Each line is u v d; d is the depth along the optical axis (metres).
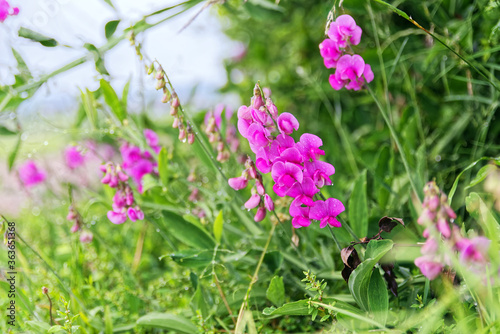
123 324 0.63
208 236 0.63
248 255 0.61
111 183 0.59
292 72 1.02
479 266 0.46
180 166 0.78
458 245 0.47
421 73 0.77
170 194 0.73
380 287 0.51
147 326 0.59
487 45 0.65
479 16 0.68
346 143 0.81
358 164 0.83
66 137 0.87
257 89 0.50
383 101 0.82
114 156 0.92
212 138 0.64
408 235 0.57
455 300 0.49
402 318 0.53
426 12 0.70
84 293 0.67
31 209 0.93
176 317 0.58
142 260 0.77
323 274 0.60
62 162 0.92
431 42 0.72
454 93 0.75
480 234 0.59
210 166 0.67
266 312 0.52
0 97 0.64
